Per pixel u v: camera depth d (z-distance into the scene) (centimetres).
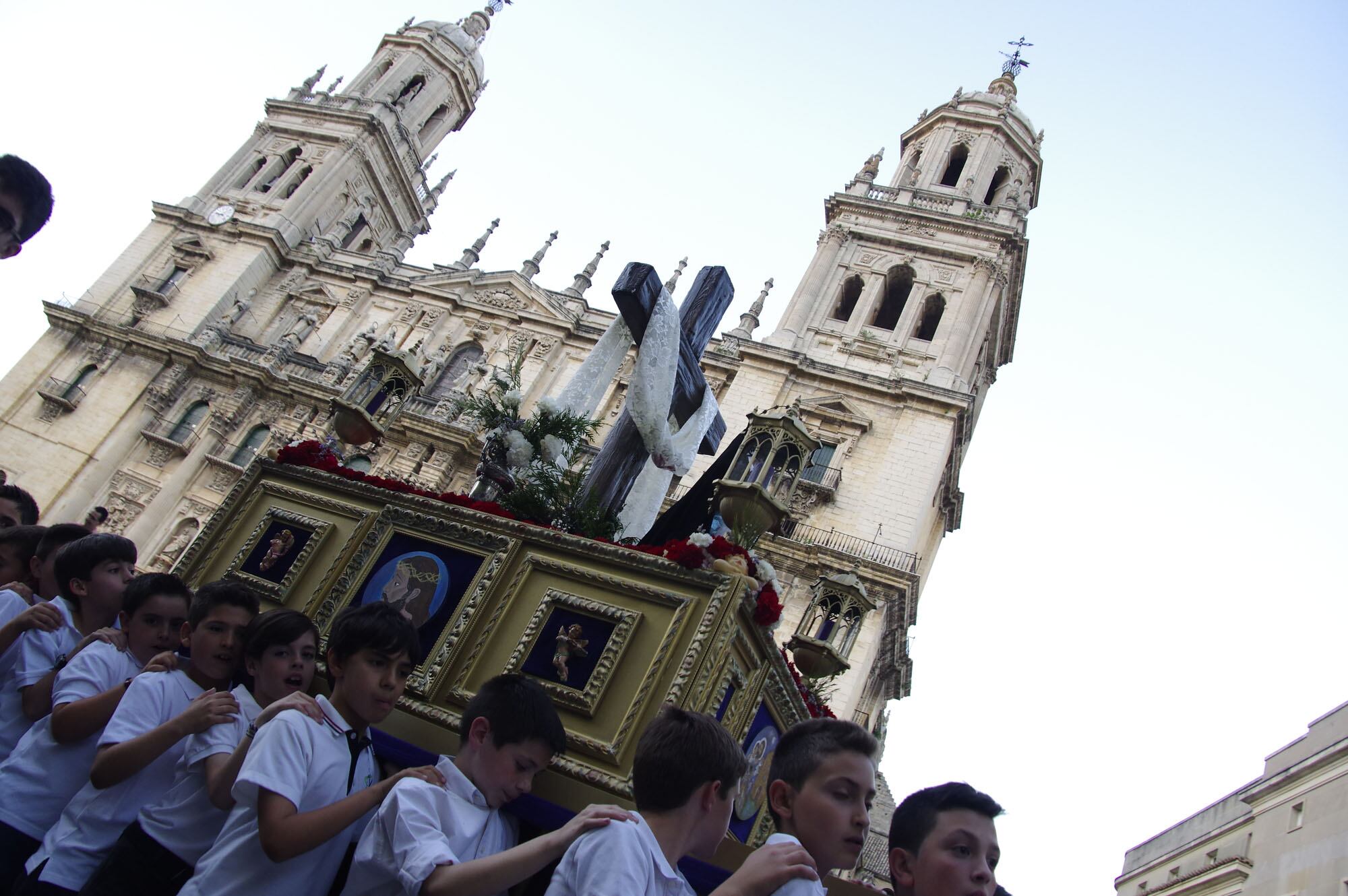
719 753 400
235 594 567
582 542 609
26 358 4444
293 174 5069
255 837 429
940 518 4259
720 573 565
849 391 3656
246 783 426
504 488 843
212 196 4997
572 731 529
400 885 405
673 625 550
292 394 4216
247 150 5181
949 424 3519
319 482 756
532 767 450
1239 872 2617
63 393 4316
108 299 4650
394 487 726
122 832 499
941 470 3450
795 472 882
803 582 3195
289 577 695
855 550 3300
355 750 476
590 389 910
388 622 490
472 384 4175
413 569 656
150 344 4356
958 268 3956
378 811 418
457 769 449
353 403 1167
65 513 4062
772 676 650
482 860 373
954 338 3734
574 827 377
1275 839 2547
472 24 6003
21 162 426
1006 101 4584
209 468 4147
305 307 4709
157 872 472
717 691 536
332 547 708
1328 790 2412
